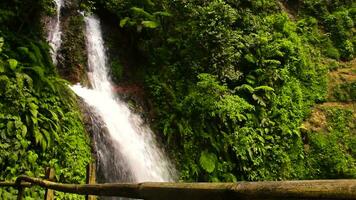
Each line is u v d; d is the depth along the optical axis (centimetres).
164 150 1100
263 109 1338
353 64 1781
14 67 766
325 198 90
